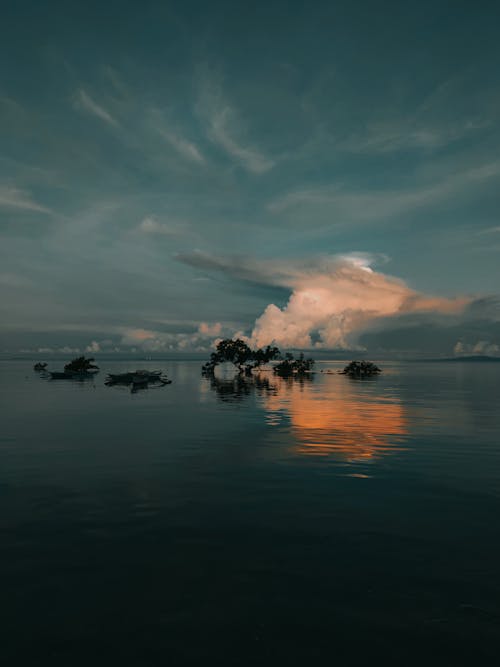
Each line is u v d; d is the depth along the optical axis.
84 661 6.87
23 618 8.05
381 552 10.85
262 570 9.90
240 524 12.80
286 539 11.67
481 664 6.80
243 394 62.06
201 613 8.18
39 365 162.25
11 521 13.07
